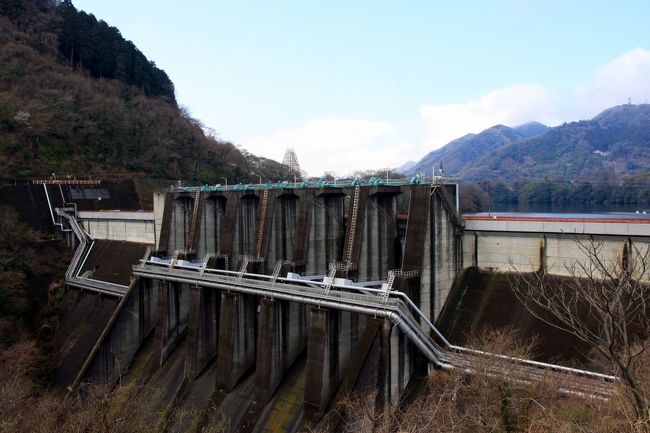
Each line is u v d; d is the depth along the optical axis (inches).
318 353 1825.8
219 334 2236.7
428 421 1248.8
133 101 5964.6
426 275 1895.9
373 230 2180.1
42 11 6624.0
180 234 3144.7
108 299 3147.1
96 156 4913.9
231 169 6161.4
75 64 6259.8
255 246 2541.8
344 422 1633.9
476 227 1969.7
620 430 911.7
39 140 4594.0
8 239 3555.6
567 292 1673.2
